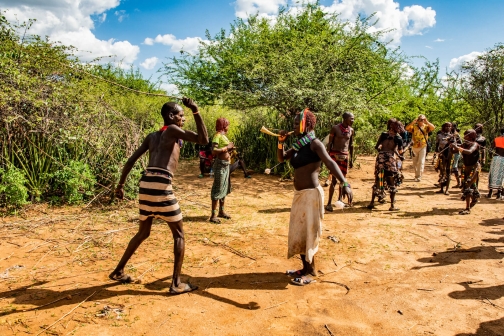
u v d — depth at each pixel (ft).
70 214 20.95
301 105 34.19
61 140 22.74
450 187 32.12
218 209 23.71
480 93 44.50
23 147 22.22
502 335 10.55
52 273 13.91
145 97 45.91
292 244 13.88
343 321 11.27
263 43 36.35
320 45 34.22
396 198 27.73
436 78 53.31
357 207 24.91
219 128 20.49
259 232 19.29
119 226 19.31
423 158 34.06
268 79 35.22
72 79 25.53
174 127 12.37
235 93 35.65
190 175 35.40
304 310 11.87
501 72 42.80
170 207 12.32
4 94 20.47
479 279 14.11
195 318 11.18
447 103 50.44
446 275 14.48
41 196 22.65
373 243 17.95
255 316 11.43
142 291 12.71
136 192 24.08
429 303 12.36
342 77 33.94
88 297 12.14
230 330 10.67
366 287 13.53
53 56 24.77
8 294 12.26
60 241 17.08
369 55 34.30
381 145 24.11
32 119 22.11
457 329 10.87
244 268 14.96
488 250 17.10
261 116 40.01
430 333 10.68
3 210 20.71
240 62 34.96
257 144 38.45
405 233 19.43
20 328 10.37
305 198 13.41
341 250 17.04
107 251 16.11
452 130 33.14
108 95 31.58
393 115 44.96
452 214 23.24
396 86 39.37
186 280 13.64
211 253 16.31
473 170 22.75
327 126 35.40
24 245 16.51
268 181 32.91
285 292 13.05
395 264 15.58
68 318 10.92
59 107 23.45
